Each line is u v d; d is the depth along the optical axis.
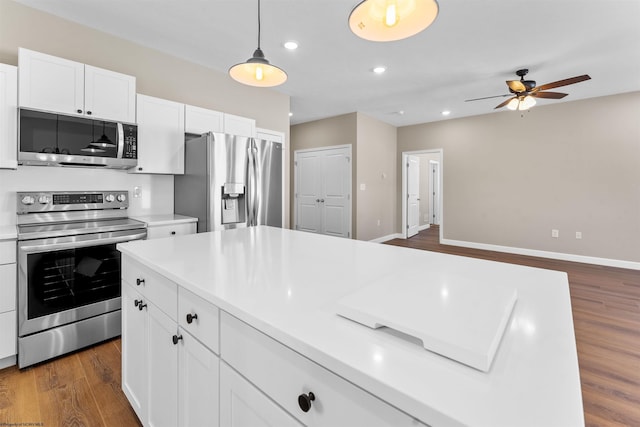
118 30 2.74
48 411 1.62
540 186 4.99
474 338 0.57
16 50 2.32
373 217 6.03
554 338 0.64
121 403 1.68
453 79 3.87
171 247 1.55
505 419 0.41
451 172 5.95
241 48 3.07
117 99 2.54
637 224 4.27
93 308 2.25
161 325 1.21
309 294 0.91
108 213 2.77
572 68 3.51
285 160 4.47
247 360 0.80
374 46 3.01
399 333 0.67
